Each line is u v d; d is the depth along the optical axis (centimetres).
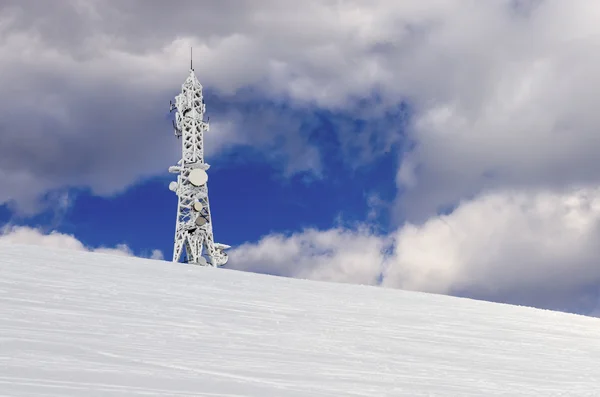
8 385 703
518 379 1150
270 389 841
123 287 1538
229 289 1775
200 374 866
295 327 1370
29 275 1492
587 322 2142
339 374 992
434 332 1562
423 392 957
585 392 1109
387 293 2198
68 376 767
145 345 1002
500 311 2128
